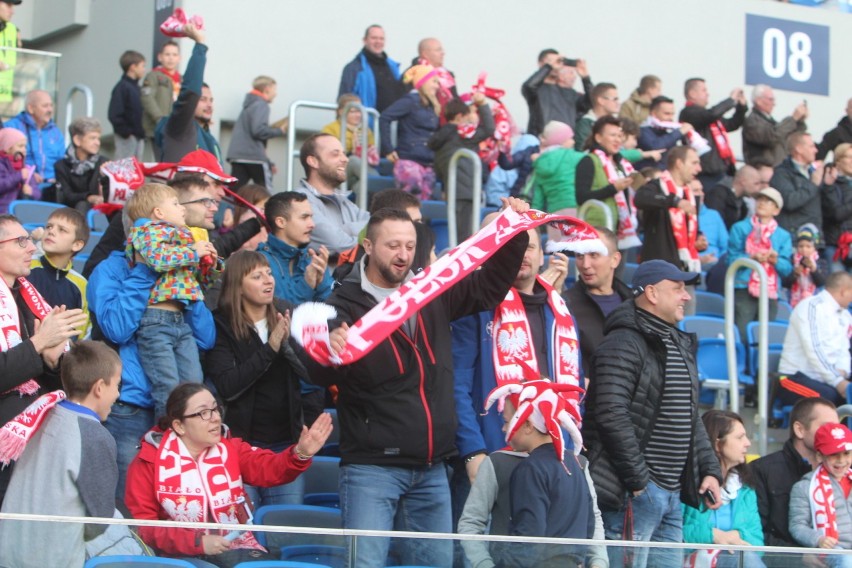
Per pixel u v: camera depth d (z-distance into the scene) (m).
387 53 48.62
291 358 22.20
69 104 41.47
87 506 17.48
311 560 16.00
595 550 16.86
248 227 25.53
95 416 17.91
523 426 18.38
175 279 21.80
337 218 28.19
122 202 28.83
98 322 21.64
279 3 46.56
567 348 21.02
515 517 17.97
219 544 15.77
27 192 35.94
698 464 21.64
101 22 49.59
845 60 57.22
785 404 31.52
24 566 15.27
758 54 55.53
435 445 18.61
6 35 40.69
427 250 22.20
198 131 34.59
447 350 19.05
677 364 20.92
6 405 19.00
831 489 23.23
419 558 16.25
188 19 32.81
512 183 41.66
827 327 31.22
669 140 42.28
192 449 19.72
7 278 20.11
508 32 51.00
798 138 40.97
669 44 54.03
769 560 17.62
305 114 46.84
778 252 37.47
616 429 20.23
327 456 24.62
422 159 39.94
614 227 33.69
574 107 43.28
